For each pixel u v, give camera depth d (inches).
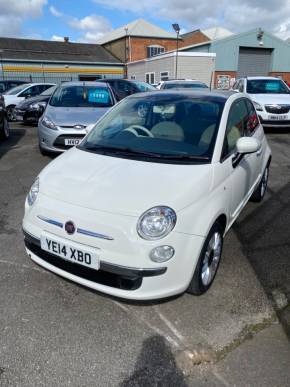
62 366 86.1
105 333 96.8
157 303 108.4
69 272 103.1
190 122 130.0
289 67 1206.3
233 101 143.4
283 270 128.9
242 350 91.9
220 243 119.6
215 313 105.3
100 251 94.3
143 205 94.7
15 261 130.5
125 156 121.0
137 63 1293.1
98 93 312.5
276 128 450.0
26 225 108.7
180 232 94.9
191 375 84.4
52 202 102.2
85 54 1606.8
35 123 484.1
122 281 95.9
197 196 101.6
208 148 119.0
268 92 442.6
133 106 146.3
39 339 94.1
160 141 126.0
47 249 102.9
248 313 105.8
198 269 104.3
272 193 211.2
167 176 106.6
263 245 147.6
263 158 179.6
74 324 99.7
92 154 125.3
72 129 260.1
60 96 307.6
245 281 121.5
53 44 1614.2
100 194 99.9
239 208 141.9
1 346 91.5
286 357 89.7
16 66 1343.5
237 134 140.3
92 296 111.3
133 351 91.1
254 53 1159.6
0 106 353.4
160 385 81.7
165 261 93.5
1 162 275.4
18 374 83.6
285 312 106.7
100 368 85.9
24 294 111.9
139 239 91.8
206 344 93.7
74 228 96.7
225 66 1113.4
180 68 1017.5
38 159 284.4
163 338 95.6
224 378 83.5
